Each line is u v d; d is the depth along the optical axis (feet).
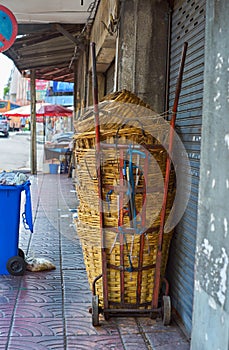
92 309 9.75
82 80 28.02
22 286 12.11
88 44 24.32
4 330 9.52
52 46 26.63
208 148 6.91
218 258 6.50
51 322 9.93
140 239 9.57
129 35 12.04
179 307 10.15
